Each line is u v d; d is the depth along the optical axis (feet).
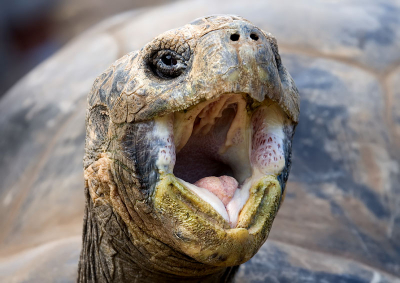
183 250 14.29
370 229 29.89
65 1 113.70
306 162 32.17
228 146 16.07
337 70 38.01
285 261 25.09
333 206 30.17
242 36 13.84
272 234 27.45
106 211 16.55
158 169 14.57
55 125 39.63
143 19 47.01
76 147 36.45
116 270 17.69
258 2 44.78
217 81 13.55
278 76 14.33
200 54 13.89
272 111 15.46
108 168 15.79
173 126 14.85
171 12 46.16
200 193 14.40
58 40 109.40
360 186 31.71
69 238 28.78
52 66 47.57
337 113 34.78
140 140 14.75
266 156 15.31
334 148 33.06
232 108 15.85
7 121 43.39
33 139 39.91
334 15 43.39
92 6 112.98
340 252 27.58
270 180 15.05
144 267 17.17
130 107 14.78
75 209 32.35
